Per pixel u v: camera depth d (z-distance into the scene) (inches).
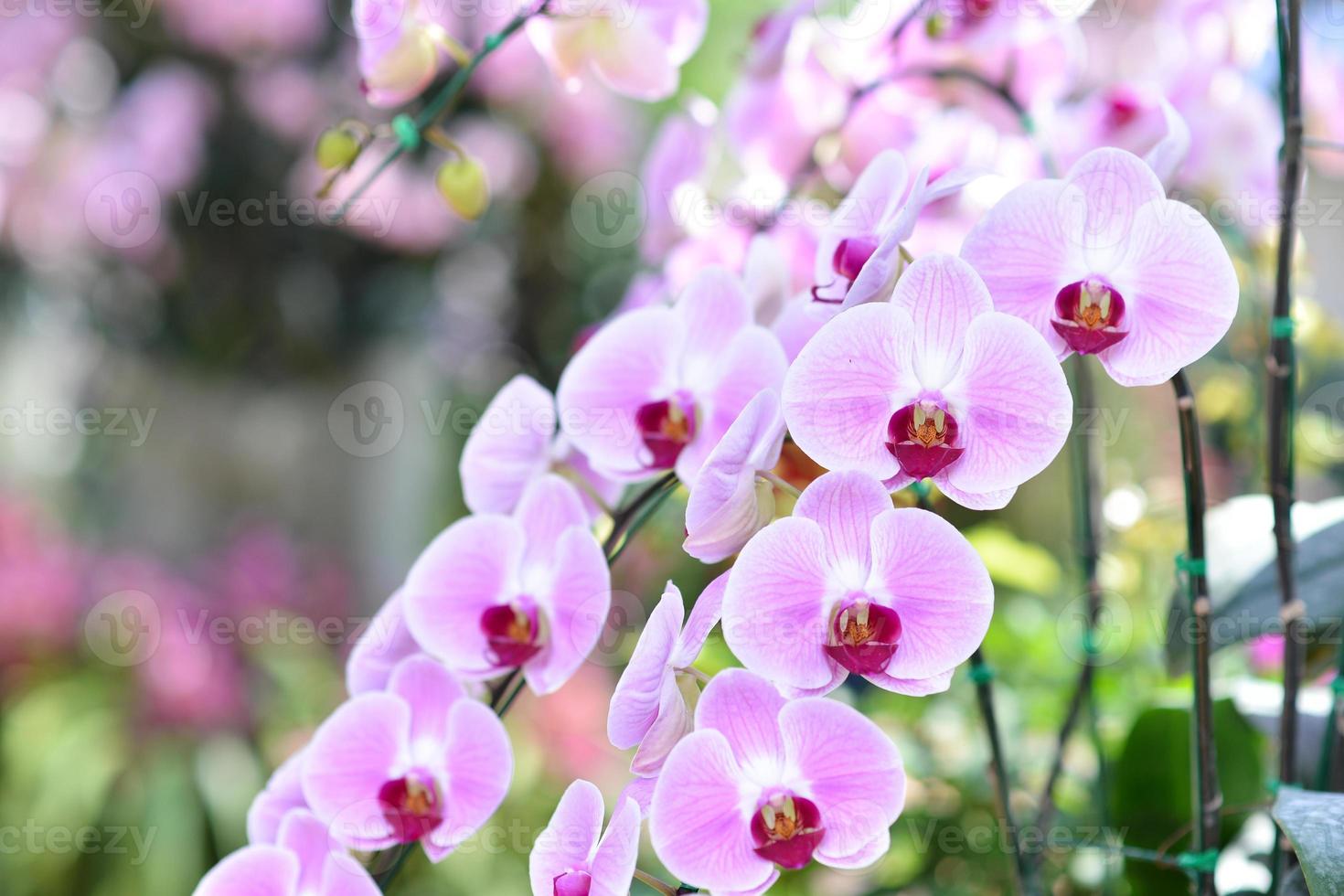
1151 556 67.1
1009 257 40.6
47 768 134.0
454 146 48.6
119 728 139.1
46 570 150.0
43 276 185.5
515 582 44.9
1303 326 59.0
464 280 195.3
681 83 167.6
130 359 197.2
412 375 202.1
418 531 203.8
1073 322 40.6
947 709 64.1
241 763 139.6
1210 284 40.3
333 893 43.0
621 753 131.0
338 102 177.5
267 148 179.2
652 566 90.0
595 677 137.2
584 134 183.6
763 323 46.8
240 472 203.0
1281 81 45.3
